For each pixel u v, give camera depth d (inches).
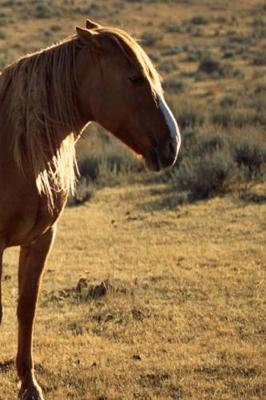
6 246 248.4
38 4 2714.1
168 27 2315.5
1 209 243.0
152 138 233.1
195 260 466.3
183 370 303.3
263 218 562.9
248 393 282.2
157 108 233.1
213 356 317.1
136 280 427.5
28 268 258.8
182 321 360.5
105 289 404.8
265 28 2219.5
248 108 1089.4
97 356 320.5
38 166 240.8
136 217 587.2
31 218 245.0
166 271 444.5
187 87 1382.9
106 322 362.9
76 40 245.0
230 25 2367.1
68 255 489.4
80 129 249.9
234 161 699.4
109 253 491.5
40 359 317.1
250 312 370.3
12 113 243.6
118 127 238.2
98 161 757.9
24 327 268.5
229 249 487.5
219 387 287.0
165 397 279.9
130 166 768.9
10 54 1754.4
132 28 2329.0
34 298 262.7
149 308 379.9
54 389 289.1
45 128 242.4
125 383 293.3
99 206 633.0
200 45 1993.1
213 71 1566.2
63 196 251.3
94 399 280.1
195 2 2824.8
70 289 415.5
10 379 299.9
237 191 647.8
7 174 241.9
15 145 240.4
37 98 242.2
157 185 701.3
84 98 243.3
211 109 1063.0
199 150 778.8
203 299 393.1
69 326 359.9
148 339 340.5
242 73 1515.7
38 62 245.8
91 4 2748.5
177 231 540.4
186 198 632.4
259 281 418.6
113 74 234.1
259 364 306.8
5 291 415.2
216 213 585.3
